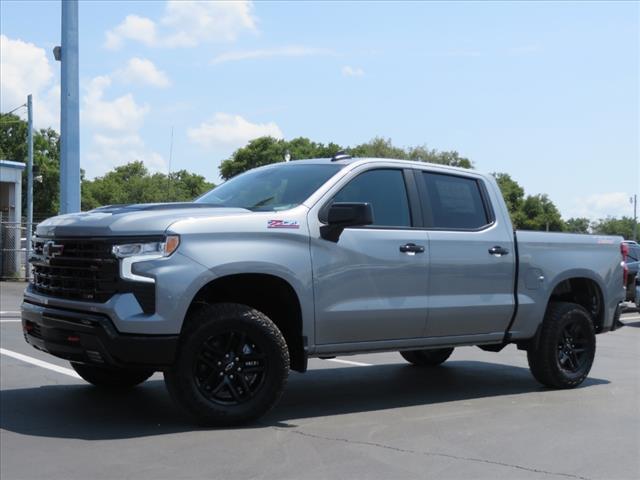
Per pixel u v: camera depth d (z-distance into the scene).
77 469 4.78
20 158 65.25
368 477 4.72
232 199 6.76
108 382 7.20
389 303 6.56
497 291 7.38
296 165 7.03
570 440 5.73
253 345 5.85
